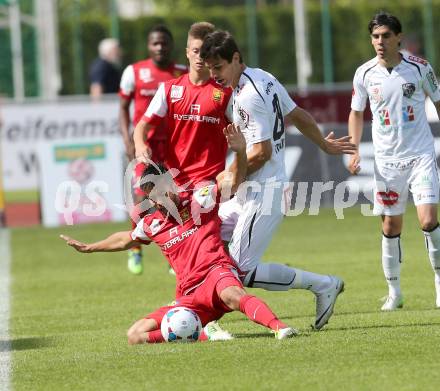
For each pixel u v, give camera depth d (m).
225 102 30.97
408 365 23.30
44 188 68.38
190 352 25.81
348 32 122.94
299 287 28.56
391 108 32.91
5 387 23.52
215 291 27.30
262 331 29.33
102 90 74.31
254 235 28.14
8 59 110.25
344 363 23.75
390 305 33.31
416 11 121.62
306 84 114.69
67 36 116.19
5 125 74.62
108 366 24.91
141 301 37.94
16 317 35.69
